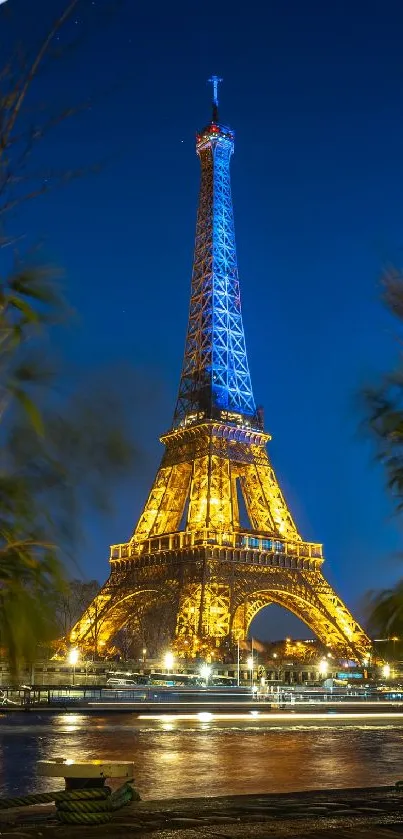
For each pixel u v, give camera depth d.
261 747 77.38
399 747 79.38
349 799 26.34
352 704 138.00
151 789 50.22
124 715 113.75
